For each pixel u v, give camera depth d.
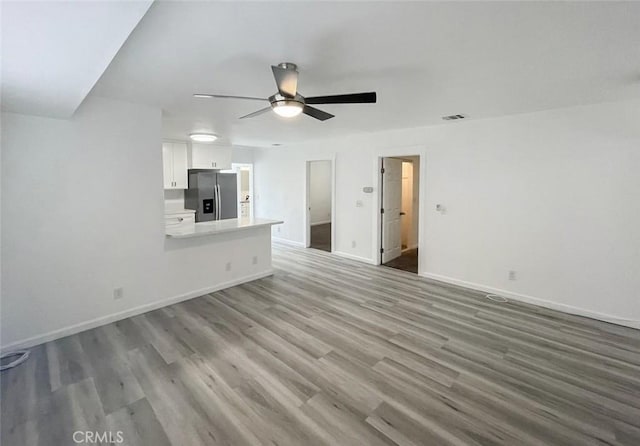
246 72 2.40
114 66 2.27
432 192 4.63
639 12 1.57
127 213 3.33
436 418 1.94
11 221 2.69
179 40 1.86
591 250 3.36
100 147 3.11
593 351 2.72
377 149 5.33
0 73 1.82
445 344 2.83
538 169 3.65
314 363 2.52
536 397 2.13
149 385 2.24
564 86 2.71
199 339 2.91
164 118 4.05
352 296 4.03
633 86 2.69
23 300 2.77
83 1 1.13
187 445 1.74
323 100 2.32
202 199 6.47
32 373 2.38
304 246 7.01
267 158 7.69
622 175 3.15
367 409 2.02
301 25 1.70
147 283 3.54
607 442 1.77
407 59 2.16
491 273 4.12
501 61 2.20
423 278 4.78
